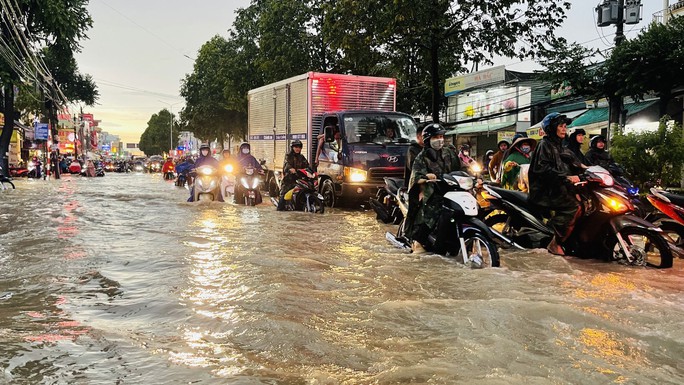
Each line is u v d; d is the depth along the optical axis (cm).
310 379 308
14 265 629
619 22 1664
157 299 479
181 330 396
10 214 1214
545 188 702
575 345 366
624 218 671
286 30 2725
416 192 707
